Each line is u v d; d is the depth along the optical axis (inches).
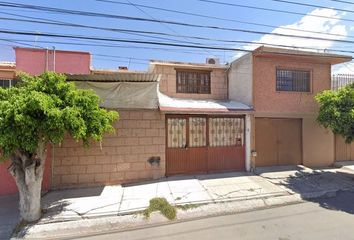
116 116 327.6
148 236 241.8
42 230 256.1
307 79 504.1
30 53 420.8
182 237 235.9
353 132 398.0
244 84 486.3
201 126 445.1
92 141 384.5
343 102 403.5
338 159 547.8
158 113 413.1
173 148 428.1
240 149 463.8
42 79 284.8
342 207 310.5
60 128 259.3
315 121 512.1
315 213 290.2
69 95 280.7
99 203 316.5
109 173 390.0
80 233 255.3
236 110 440.1
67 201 323.6
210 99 520.7
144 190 360.8
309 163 506.3
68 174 375.6
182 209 301.9
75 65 435.8
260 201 327.9
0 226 267.4
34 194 273.3
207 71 530.3
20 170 275.1
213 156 449.1
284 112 482.9
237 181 400.5
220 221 272.8
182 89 513.7
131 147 400.2
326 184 398.0
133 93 391.2
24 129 246.7
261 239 225.1
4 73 348.2
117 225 269.7
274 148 489.4
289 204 324.5
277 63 479.8
